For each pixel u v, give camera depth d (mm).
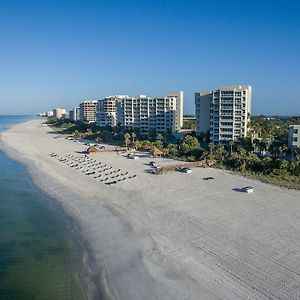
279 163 96875
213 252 49094
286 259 46562
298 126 120875
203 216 63188
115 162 120062
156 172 99312
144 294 40031
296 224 58344
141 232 57219
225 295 38875
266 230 56094
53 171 107438
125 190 82250
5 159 135000
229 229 56906
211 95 157625
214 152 120688
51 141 198875
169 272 44312
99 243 54125
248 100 160000
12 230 60031
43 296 40125
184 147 132875
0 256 49938
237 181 88625
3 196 81125
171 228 58219
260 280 41625
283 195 75438
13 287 41906
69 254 50625
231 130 148875
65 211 69875
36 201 77125
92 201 75375
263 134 166875
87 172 103750
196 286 40906
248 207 67562
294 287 40031
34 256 50031
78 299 39500
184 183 87625
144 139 181875
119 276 44094
